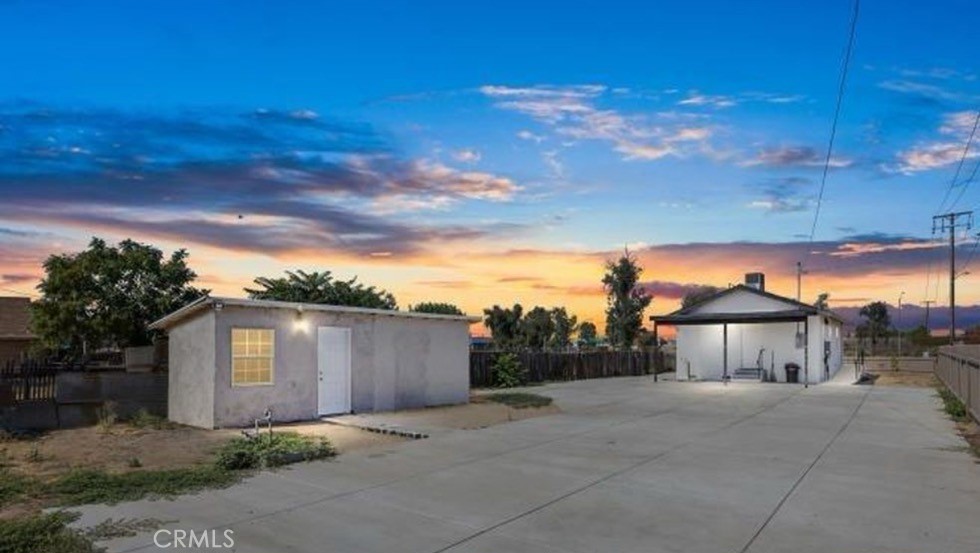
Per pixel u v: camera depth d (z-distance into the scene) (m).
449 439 12.88
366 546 6.45
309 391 15.17
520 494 8.53
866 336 66.06
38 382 13.66
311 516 7.43
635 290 41.47
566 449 11.88
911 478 9.63
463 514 7.58
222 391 13.56
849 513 7.73
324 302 22.28
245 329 14.03
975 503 8.21
